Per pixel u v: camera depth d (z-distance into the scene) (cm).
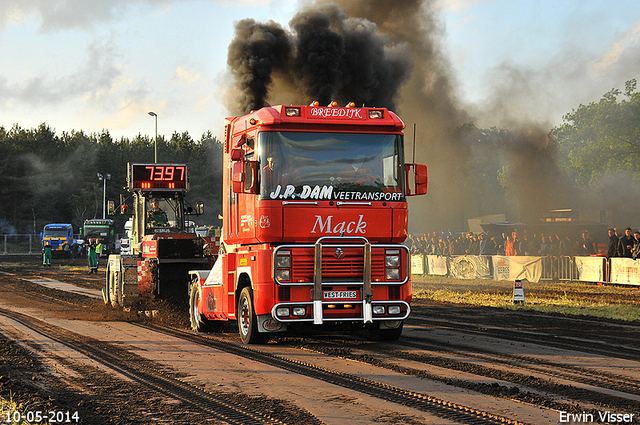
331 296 980
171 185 1650
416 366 859
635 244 2155
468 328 1280
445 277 2842
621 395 693
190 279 1549
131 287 1519
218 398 681
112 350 1005
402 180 1021
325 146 999
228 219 1132
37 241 7956
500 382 757
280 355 955
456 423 585
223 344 1073
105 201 8956
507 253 2728
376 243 1012
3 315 1527
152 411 627
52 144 10769
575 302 1728
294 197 978
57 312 1605
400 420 593
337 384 747
